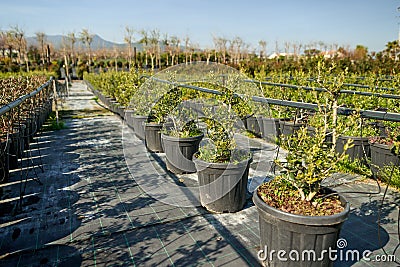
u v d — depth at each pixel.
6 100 5.04
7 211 3.06
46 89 8.85
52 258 2.33
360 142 4.03
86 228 2.73
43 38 29.73
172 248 2.45
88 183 3.79
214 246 2.47
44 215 2.97
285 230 1.93
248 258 2.32
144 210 3.07
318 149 1.97
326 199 2.17
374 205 3.11
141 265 2.25
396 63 11.94
